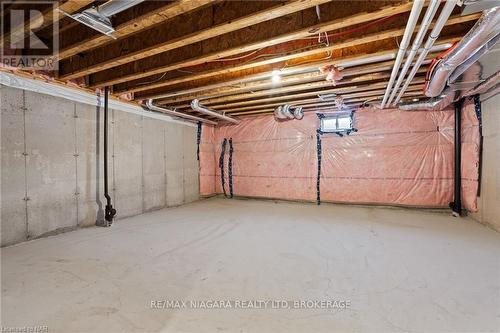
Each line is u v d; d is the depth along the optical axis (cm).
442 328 145
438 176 452
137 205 449
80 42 231
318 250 271
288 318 155
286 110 492
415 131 468
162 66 280
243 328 146
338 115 523
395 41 240
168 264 235
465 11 161
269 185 595
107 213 369
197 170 605
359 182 511
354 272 216
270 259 247
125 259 246
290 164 571
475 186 382
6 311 161
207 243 295
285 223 386
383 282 198
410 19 168
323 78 325
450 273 212
